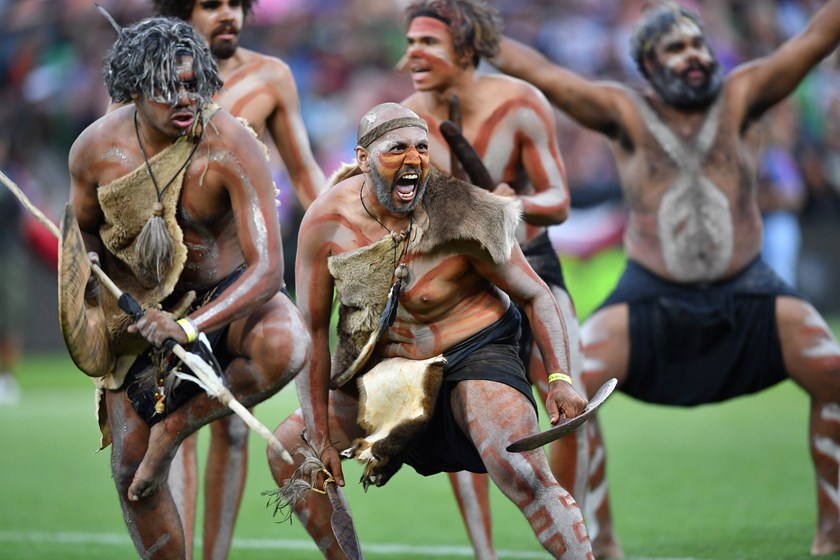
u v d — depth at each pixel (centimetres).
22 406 4791
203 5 2222
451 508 2983
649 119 2520
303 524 1883
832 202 5997
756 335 2477
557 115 5991
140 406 1805
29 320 5984
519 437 1694
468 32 2245
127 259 1795
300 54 6194
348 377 1811
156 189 1742
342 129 6119
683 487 3075
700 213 2503
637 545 2488
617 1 6288
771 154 5009
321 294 1803
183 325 1709
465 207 1728
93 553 2503
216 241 1816
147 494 1808
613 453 3597
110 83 1723
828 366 2406
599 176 5925
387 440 1733
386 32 6297
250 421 1656
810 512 2727
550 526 1688
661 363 2520
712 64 2495
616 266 5822
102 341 1772
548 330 1752
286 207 5522
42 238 5900
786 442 3703
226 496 2236
